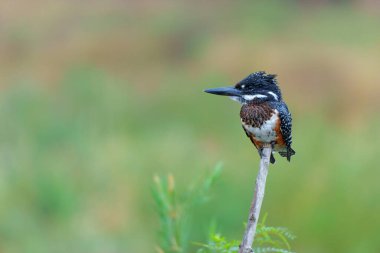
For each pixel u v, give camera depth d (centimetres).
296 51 2581
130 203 1284
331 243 1104
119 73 2550
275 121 667
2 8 3016
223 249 487
